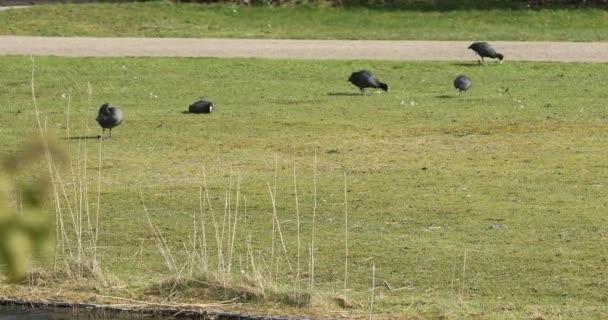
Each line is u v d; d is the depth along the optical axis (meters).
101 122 19.31
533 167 16.61
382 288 10.32
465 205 14.09
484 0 40.44
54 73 27.50
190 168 16.84
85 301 9.94
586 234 12.38
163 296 10.05
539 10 38.53
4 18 37.12
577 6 39.09
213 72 27.78
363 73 24.23
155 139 19.27
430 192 14.93
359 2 40.47
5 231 4.41
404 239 12.20
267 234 12.48
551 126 20.14
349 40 34.00
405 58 30.33
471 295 10.05
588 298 9.90
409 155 17.72
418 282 10.48
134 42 33.38
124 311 9.66
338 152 18.03
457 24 36.69
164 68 28.38
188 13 38.22
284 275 10.80
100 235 12.45
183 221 13.21
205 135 19.66
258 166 16.98
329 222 13.12
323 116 21.55
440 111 22.03
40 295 10.09
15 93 24.84
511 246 11.84
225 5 39.56
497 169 16.48
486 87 25.36
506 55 30.67
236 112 22.16
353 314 9.42
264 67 28.53
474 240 12.15
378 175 16.14
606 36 34.28
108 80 26.56
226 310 9.59
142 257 11.52
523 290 10.18
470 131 19.78
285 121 21.00
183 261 11.34
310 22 37.28
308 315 9.40
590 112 21.69
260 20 37.59
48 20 36.81
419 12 38.88
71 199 14.35
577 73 27.30
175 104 23.33
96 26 36.19
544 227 12.78
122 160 17.44
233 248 11.80
